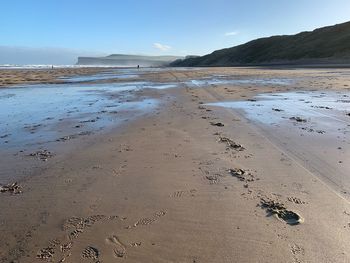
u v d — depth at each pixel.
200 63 152.75
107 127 10.00
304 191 5.36
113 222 4.58
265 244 3.98
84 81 28.30
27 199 5.36
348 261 3.66
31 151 7.85
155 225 4.47
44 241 4.21
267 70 45.03
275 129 9.26
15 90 21.23
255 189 5.46
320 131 8.96
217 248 3.93
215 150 7.49
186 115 11.44
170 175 6.14
